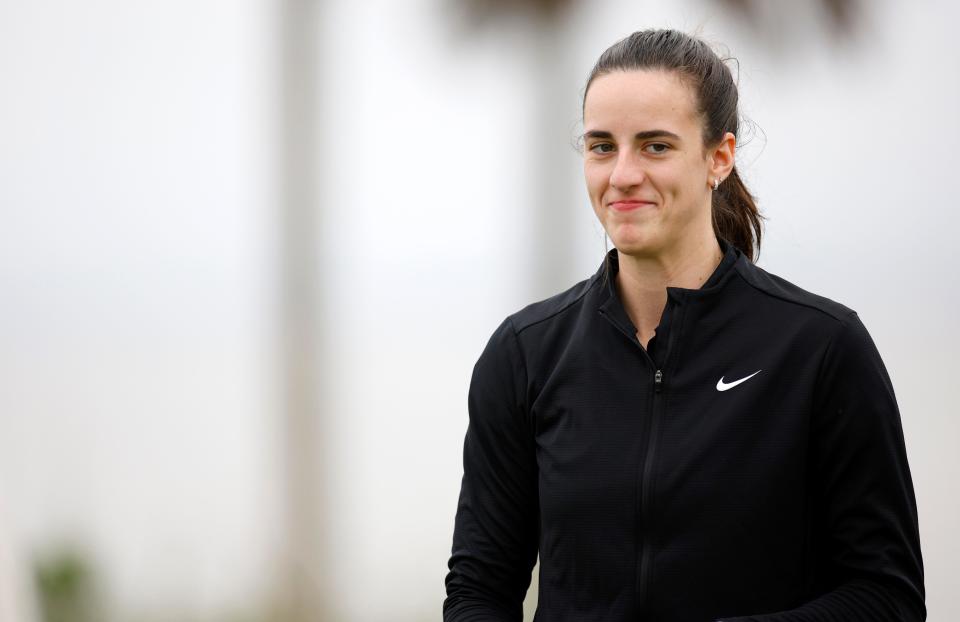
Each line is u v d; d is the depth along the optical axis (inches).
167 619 804.6
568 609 326.0
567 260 1417.3
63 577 777.6
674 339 324.5
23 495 969.5
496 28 1314.0
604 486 320.5
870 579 311.7
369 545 1237.7
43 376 2637.8
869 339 324.5
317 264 1364.4
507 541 351.3
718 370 322.3
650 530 315.0
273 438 1378.0
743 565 311.3
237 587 892.0
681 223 324.2
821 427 317.1
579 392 332.8
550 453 332.8
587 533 322.0
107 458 1205.1
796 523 315.3
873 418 314.7
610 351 332.5
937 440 1946.4
